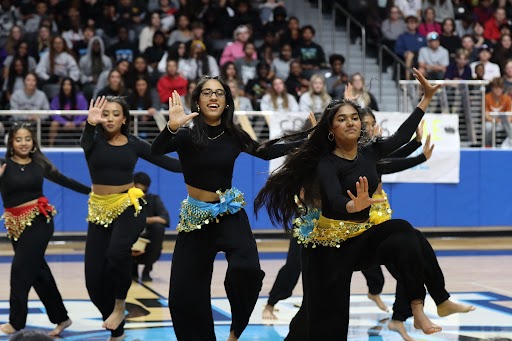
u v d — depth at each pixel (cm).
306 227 690
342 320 675
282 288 1006
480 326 969
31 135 930
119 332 888
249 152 752
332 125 672
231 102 742
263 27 2223
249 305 724
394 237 655
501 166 1892
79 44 2069
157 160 920
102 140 909
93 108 880
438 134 1855
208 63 1983
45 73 1938
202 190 730
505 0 2439
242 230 732
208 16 2205
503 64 2197
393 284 1294
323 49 2297
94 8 2169
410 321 1013
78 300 1155
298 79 1989
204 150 726
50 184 1767
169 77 1867
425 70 2109
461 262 1548
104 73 1886
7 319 1012
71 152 1752
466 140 1902
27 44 1972
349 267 671
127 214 895
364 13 2358
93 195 911
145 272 1330
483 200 1891
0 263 1534
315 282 680
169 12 2194
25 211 921
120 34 2067
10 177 919
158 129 1719
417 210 1869
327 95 1819
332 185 658
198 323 725
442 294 675
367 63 2322
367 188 617
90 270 902
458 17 2394
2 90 1955
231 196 728
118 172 902
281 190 698
